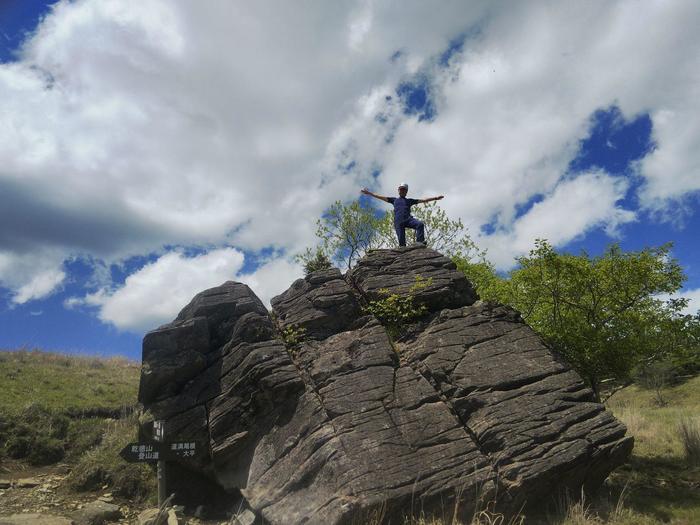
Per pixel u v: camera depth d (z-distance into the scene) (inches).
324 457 264.1
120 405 445.4
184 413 324.5
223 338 356.8
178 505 302.8
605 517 260.4
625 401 1147.9
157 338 346.3
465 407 288.7
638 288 417.4
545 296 440.8
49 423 379.9
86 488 315.6
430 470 256.2
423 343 329.7
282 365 317.4
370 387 299.0
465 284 384.8
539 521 259.8
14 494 300.4
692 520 254.4
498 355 317.7
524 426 276.2
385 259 401.4
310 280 386.0
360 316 363.9
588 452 268.8
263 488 279.3
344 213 699.4
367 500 238.7
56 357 631.2
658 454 382.3
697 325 406.9
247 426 309.0
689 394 1080.2
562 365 314.2
